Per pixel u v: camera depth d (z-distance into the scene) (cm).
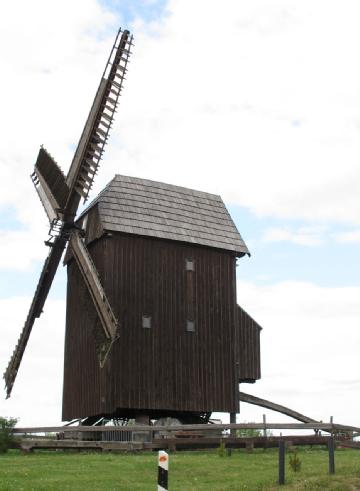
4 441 2847
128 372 3272
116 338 3027
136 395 3262
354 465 2092
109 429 2909
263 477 1947
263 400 3625
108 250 3378
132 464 2256
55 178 3544
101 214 3422
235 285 3681
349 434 3039
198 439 2848
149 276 3434
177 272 3519
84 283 3416
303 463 2283
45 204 3566
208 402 3431
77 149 3378
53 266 3525
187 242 3556
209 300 3569
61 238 3447
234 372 3547
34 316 3650
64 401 3719
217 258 3662
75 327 3675
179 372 3391
